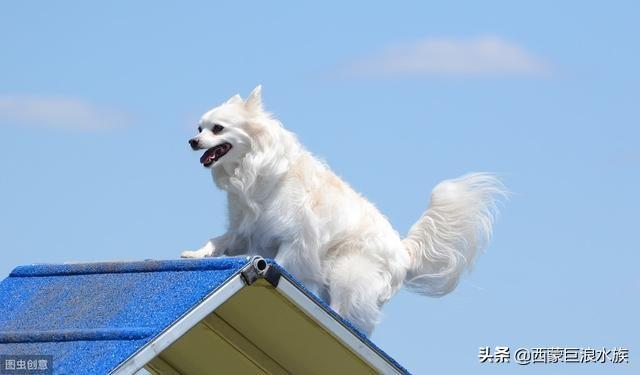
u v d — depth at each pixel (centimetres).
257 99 1318
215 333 1094
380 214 1358
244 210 1308
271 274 951
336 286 1286
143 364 884
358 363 1048
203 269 981
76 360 897
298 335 1046
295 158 1305
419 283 1401
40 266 1144
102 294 1021
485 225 1408
